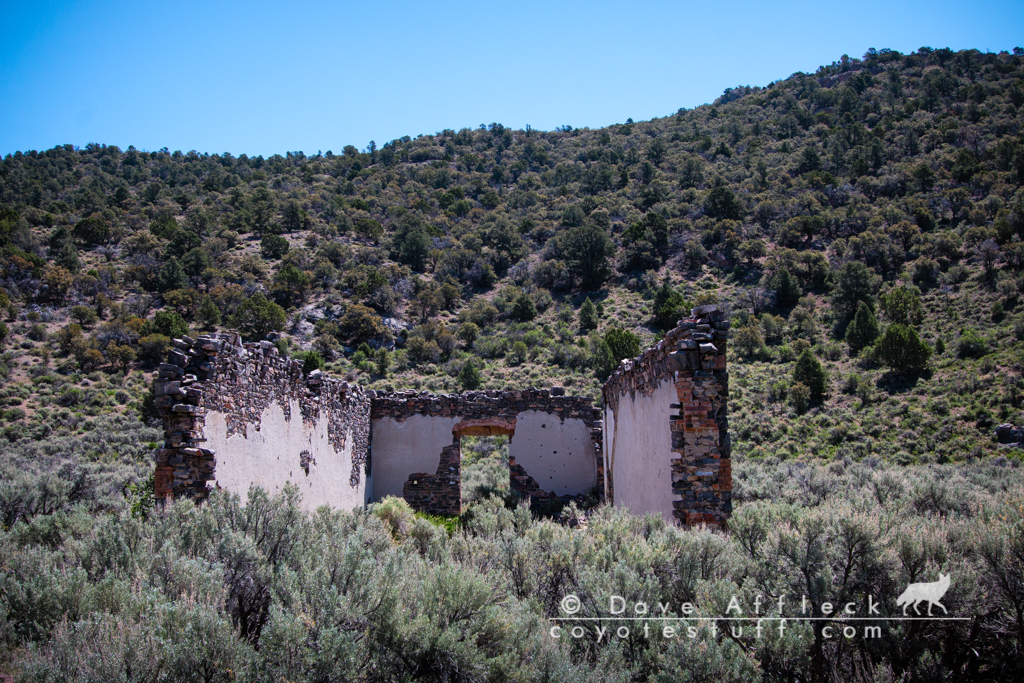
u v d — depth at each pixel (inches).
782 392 1609.3
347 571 213.2
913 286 2132.1
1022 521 229.1
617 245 3100.4
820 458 1243.8
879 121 4746.6
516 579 265.9
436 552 307.3
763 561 229.0
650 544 267.4
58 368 1691.7
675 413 368.8
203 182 4598.9
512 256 3127.5
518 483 798.5
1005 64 5315.0
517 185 4795.8
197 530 246.7
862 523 218.7
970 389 1411.2
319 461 569.0
